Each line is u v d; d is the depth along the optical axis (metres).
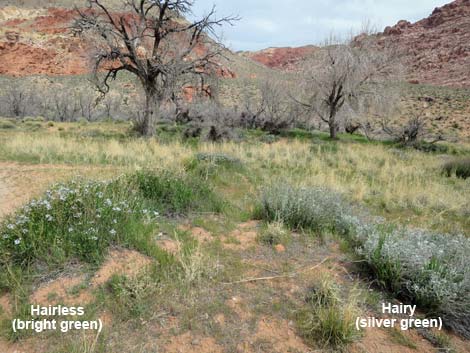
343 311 2.20
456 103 36.94
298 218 4.16
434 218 5.84
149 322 2.19
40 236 2.76
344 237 3.87
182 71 16.12
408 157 12.74
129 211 3.54
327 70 17.28
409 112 33.28
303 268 3.02
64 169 7.72
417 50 93.81
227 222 4.19
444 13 106.12
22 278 2.51
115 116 28.77
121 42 16.91
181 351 1.98
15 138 11.67
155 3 15.44
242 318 2.29
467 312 2.42
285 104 22.34
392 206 6.47
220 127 15.34
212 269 2.80
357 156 12.03
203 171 7.39
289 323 2.27
